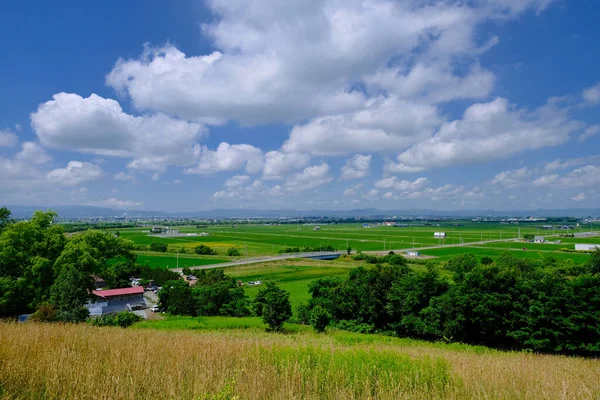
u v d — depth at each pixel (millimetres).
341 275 89625
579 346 33688
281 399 8781
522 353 32438
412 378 11172
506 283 37812
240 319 51312
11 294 36750
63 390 8492
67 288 36344
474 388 11078
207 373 10188
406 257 121625
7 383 8656
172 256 123750
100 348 12766
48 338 13922
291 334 41656
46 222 43750
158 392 8984
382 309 47719
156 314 60062
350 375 10953
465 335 39188
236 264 103625
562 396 10688
